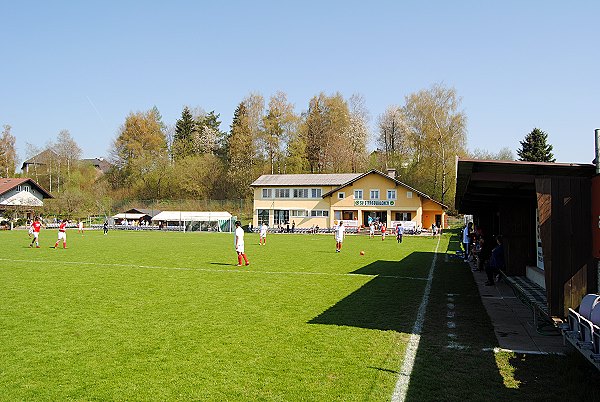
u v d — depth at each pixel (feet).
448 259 85.15
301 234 199.31
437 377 23.48
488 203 70.59
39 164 323.16
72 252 94.89
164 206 281.95
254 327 33.12
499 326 34.30
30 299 42.98
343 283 54.03
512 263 53.06
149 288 49.57
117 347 28.07
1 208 241.35
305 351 27.53
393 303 42.39
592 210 27.66
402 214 215.72
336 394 21.12
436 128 223.30
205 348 27.99
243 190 282.36
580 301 27.30
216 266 70.49
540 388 22.08
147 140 320.91
